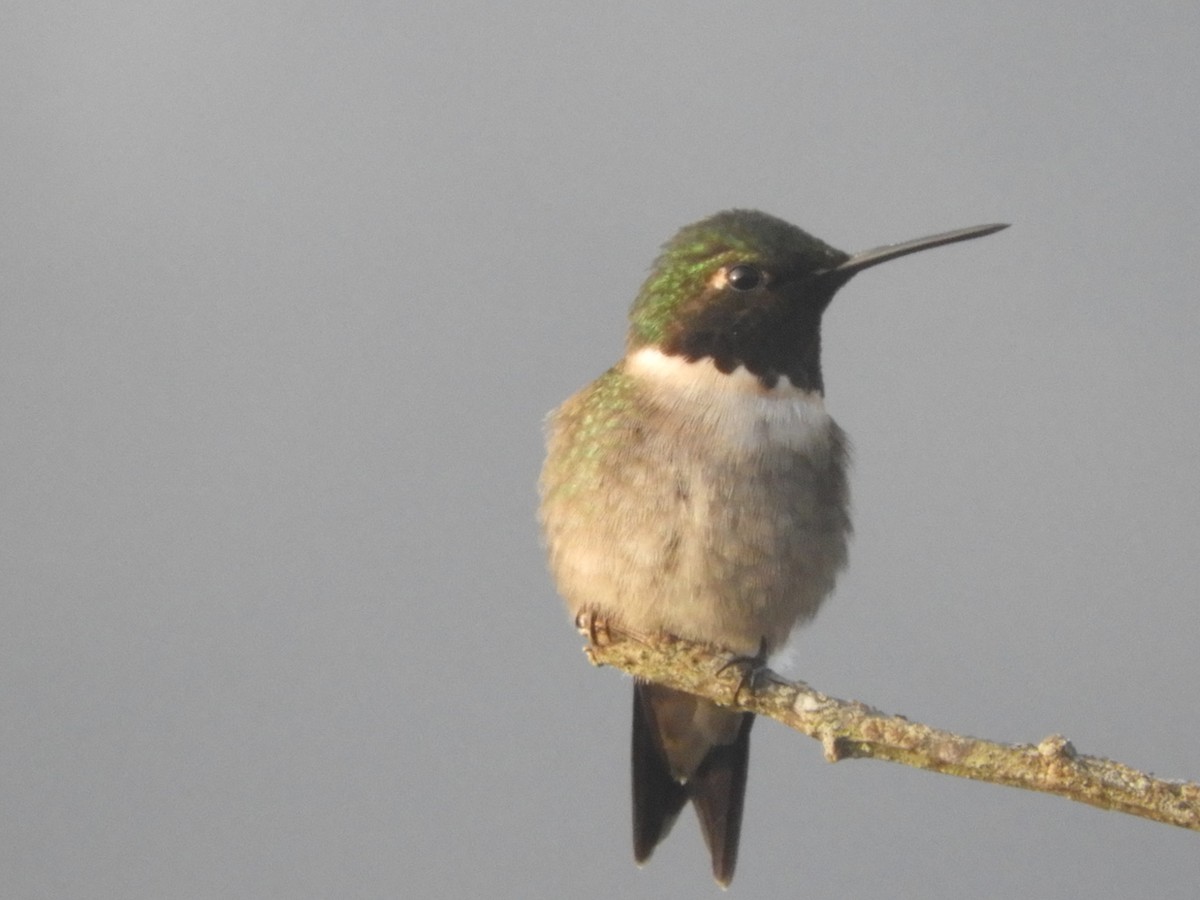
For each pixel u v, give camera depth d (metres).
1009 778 2.01
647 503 2.06
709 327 2.06
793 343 2.06
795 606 2.06
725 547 2.06
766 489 2.06
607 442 2.06
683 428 2.06
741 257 2.06
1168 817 2.01
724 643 2.06
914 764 2.02
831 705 2.02
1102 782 2.01
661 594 2.06
